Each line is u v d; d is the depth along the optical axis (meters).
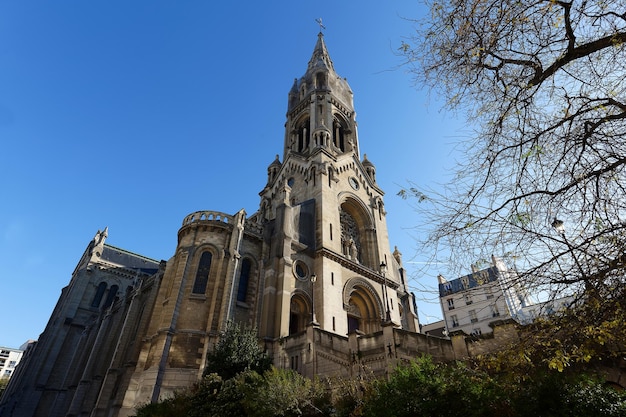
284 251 32.41
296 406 16.20
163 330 25.62
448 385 10.90
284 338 26.34
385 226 46.59
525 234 8.19
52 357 51.50
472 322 55.97
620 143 7.94
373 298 38.00
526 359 8.88
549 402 9.44
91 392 36.91
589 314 7.78
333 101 55.25
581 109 8.20
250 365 22.30
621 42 7.55
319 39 70.06
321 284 33.38
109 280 62.41
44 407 47.75
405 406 10.92
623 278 7.28
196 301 27.59
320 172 41.53
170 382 23.62
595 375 10.49
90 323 52.81
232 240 30.80
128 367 31.00
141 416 19.75
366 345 20.53
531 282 8.09
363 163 52.91
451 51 8.70
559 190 8.16
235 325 25.28
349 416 14.53
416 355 18.05
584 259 7.61
